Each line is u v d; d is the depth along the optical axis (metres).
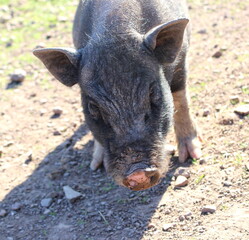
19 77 1.88
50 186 1.35
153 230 1.13
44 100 1.75
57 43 2.13
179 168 1.27
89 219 1.21
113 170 1.07
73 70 1.15
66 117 1.65
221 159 1.26
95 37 1.11
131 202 1.22
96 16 1.18
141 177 1.02
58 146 1.51
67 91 1.80
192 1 2.32
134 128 1.04
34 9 2.54
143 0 1.16
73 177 1.37
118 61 1.05
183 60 1.25
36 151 1.51
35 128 1.61
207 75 1.63
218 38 1.88
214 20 2.06
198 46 1.85
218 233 1.06
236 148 1.28
